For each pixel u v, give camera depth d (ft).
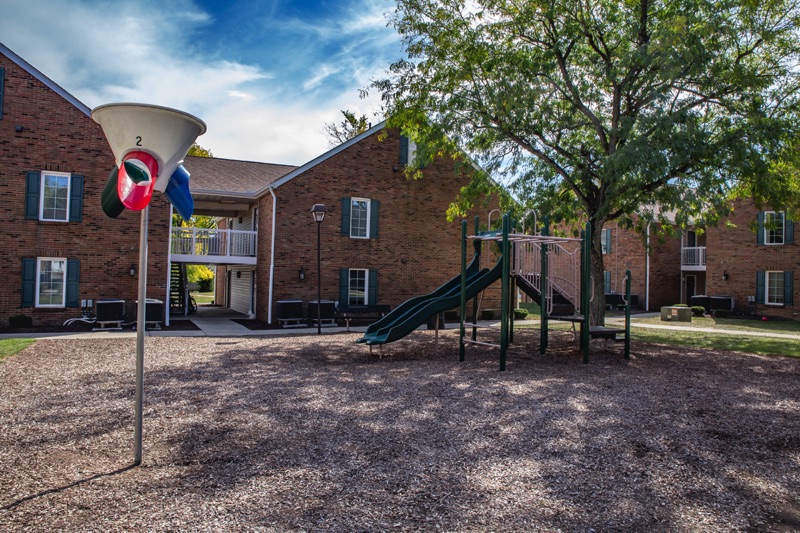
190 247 66.95
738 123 42.37
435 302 37.91
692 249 101.50
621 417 21.95
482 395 25.71
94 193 57.06
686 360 39.01
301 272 64.49
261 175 77.61
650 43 40.11
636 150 38.32
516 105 43.62
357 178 67.92
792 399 26.08
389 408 23.02
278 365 34.24
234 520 12.28
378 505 13.28
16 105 54.03
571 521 12.60
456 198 73.67
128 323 57.98
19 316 53.62
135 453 16.15
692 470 16.16
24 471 15.28
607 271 106.32
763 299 82.28
